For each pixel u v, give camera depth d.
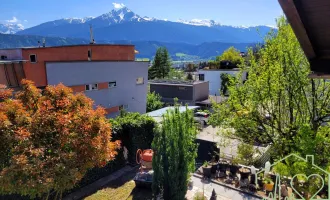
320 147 7.01
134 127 15.77
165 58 58.69
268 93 10.64
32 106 8.44
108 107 23.70
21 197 10.93
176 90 34.41
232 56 53.59
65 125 7.70
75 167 7.41
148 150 14.69
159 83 35.81
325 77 3.16
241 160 13.45
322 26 2.47
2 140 6.88
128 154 16.09
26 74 20.12
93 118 8.28
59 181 7.02
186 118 10.64
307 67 9.98
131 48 27.41
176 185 9.85
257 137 11.33
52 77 19.25
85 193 12.59
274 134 10.95
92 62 21.88
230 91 12.13
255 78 11.19
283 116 10.92
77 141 7.66
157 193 10.46
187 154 10.16
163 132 10.12
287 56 10.27
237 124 11.32
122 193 12.54
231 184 12.28
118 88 24.52
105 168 14.45
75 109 8.49
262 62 11.44
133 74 25.98
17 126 7.33
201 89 34.94
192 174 13.42
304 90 10.45
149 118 16.69
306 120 10.13
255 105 10.91
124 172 15.05
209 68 45.84
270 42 11.06
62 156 7.21
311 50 2.91
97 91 22.62
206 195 11.33
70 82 20.42
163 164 10.02
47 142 7.63
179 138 9.98
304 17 2.35
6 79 19.11
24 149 6.95
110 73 23.55
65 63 19.95
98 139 7.95
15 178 6.58
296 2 2.12
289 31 10.46
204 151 16.38
